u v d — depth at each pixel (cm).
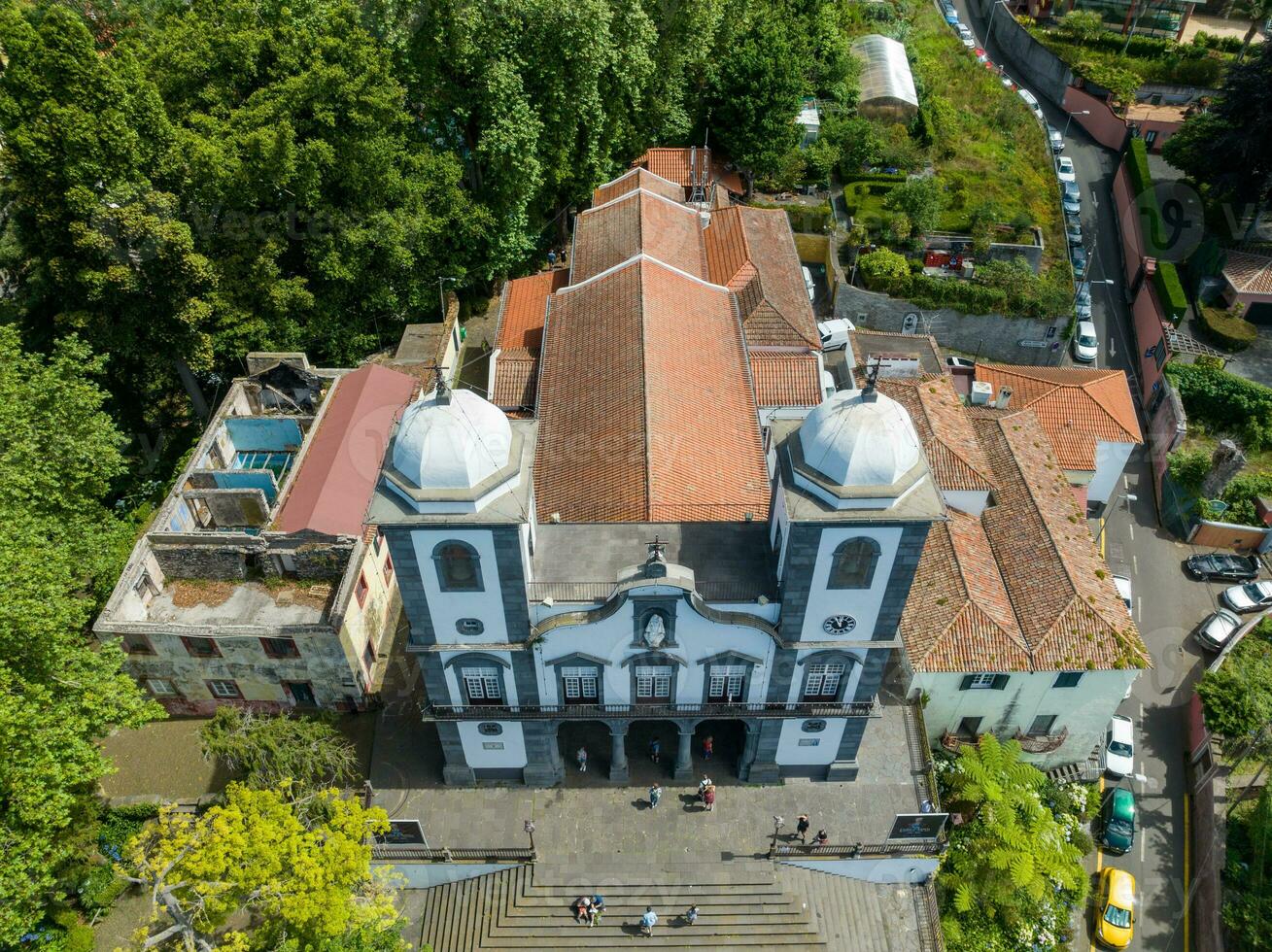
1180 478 6247
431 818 4200
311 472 5084
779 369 5462
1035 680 4438
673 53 7194
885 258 7081
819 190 7906
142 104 5112
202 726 4747
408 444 3291
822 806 4250
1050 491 5247
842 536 3347
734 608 3678
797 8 8575
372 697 4700
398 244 5978
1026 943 4188
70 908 4062
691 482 4481
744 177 7906
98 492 4872
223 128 5416
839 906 4059
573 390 5166
